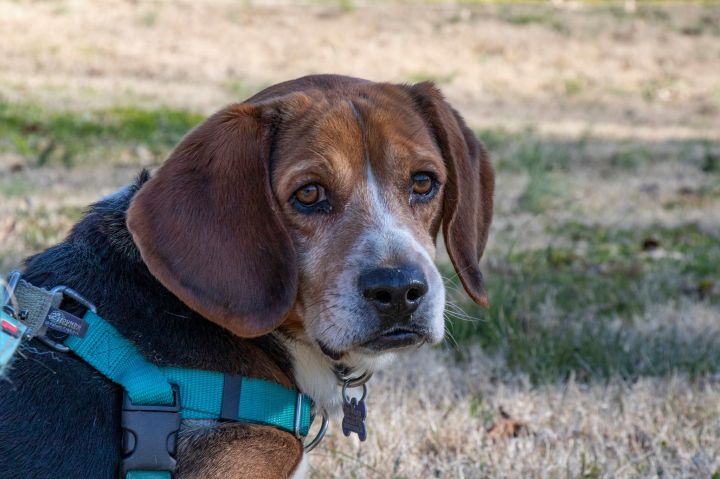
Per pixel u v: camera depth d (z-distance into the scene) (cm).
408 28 2522
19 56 1922
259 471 336
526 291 707
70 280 342
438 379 587
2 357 302
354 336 347
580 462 485
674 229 995
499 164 1304
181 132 1338
